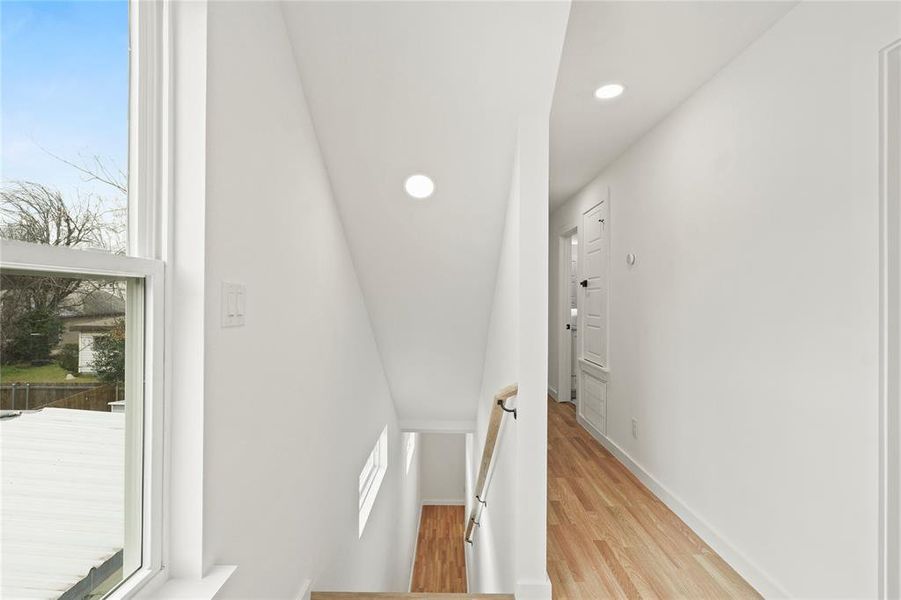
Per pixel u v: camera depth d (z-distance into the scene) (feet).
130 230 2.88
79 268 2.39
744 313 6.79
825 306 5.36
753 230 6.59
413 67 5.29
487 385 10.25
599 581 6.51
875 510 4.75
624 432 11.27
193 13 3.18
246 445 3.88
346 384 7.59
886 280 4.65
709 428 7.64
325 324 6.36
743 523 6.74
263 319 4.23
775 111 6.15
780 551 5.99
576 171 13.01
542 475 5.95
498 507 8.40
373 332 9.89
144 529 2.96
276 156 4.57
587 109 8.86
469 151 6.25
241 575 3.78
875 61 4.75
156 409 3.02
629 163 11.02
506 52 5.18
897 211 4.62
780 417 6.05
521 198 5.88
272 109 4.47
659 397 9.40
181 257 3.16
